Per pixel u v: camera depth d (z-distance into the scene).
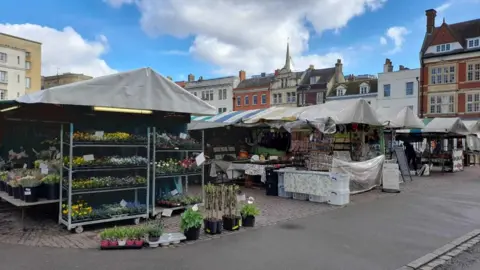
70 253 5.28
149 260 5.02
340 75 46.75
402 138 21.50
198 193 11.23
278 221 7.45
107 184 6.85
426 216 8.07
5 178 8.15
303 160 11.93
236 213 6.88
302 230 6.75
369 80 41.88
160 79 7.56
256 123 13.70
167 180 8.55
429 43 34.59
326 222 7.41
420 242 6.09
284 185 10.35
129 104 7.11
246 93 54.25
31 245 5.66
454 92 32.88
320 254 5.39
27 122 9.43
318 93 45.91
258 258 5.18
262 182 12.57
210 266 4.84
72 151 6.64
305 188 9.84
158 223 6.36
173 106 7.68
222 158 14.62
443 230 6.89
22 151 9.62
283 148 15.70
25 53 58.78
